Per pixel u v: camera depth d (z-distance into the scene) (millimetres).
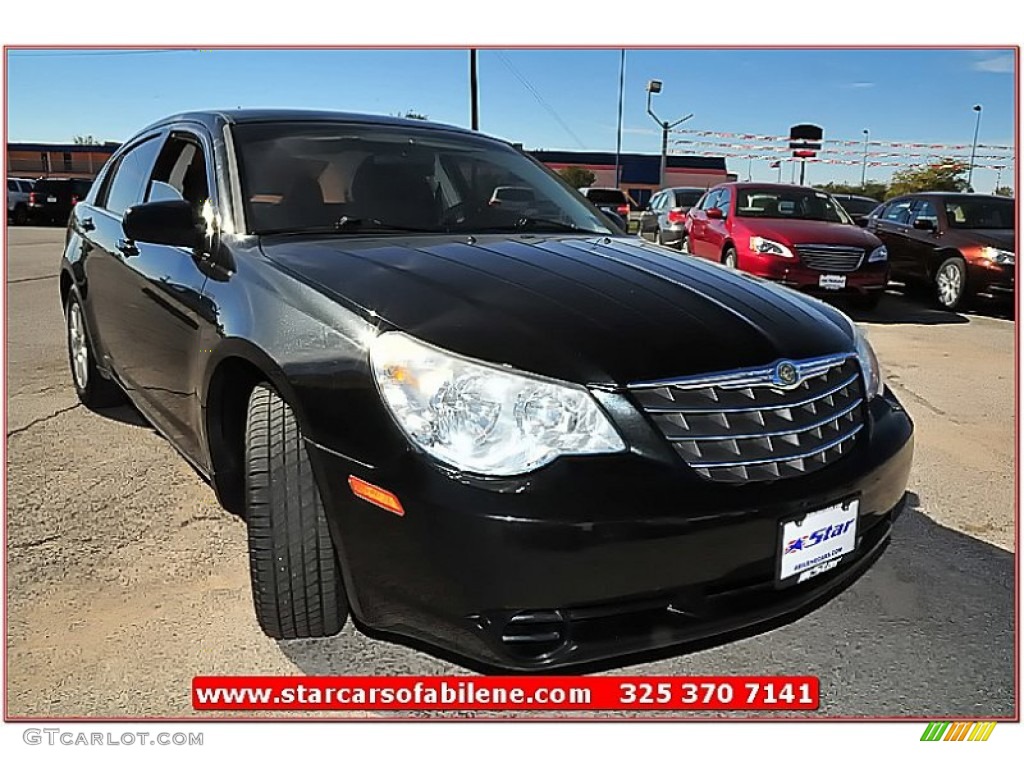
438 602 1864
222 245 2686
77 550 2910
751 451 1976
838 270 8312
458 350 1897
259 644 2408
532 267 2385
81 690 2209
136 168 3859
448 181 3229
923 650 2459
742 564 1940
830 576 2168
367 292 2131
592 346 1956
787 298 2539
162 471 3646
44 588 2662
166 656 2348
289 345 2123
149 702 2180
